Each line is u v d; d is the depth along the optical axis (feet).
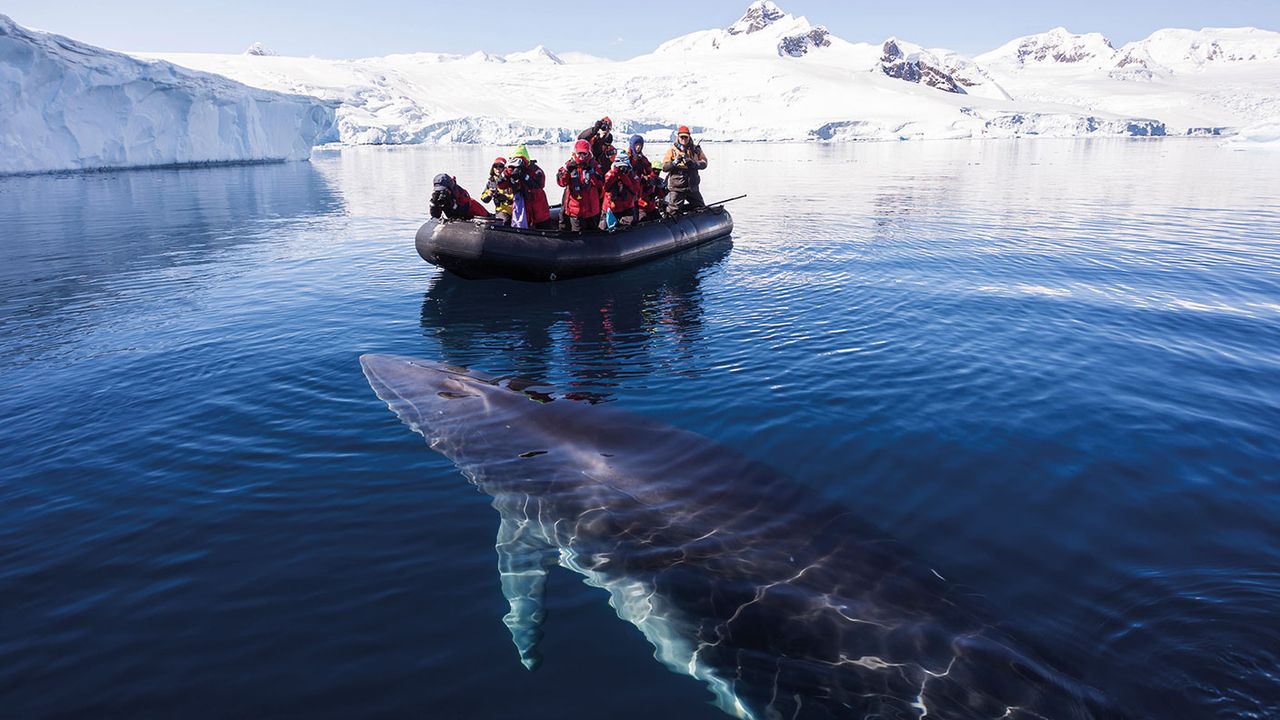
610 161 38.83
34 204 74.02
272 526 12.68
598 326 26.50
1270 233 47.06
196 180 110.22
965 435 16.12
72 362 22.17
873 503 13.26
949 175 108.58
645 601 10.60
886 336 23.97
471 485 13.96
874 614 9.91
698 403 18.26
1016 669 8.93
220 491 13.94
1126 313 26.63
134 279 35.63
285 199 80.64
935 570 10.98
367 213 67.10
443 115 346.74
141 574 11.37
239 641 9.80
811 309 28.12
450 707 8.61
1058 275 33.99
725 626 10.00
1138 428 16.40
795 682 8.99
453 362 22.21
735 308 28.78
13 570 11.53
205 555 11.86
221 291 32.83
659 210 44.32
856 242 45.62
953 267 36.32
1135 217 56.54
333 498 13.60
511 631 9.98
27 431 16.99
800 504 12.52
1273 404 17.75
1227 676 8.98
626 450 14.39
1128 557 11.57
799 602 10.23
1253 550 11.73
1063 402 17.98
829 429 16.52
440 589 10.91
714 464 13.85
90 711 8.59
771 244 45.68
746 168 132.67
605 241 36.52
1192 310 26.99
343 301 30.89
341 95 338.95
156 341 24.43
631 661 9.41
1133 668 9.12
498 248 33.35
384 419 17.16
